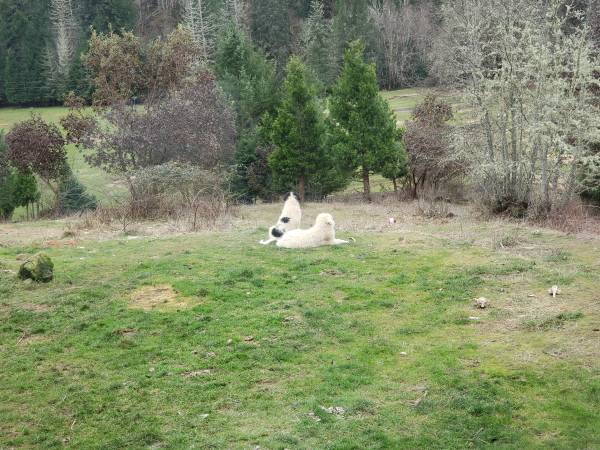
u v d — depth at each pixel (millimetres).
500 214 16953
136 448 5504
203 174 19312
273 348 7301
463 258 10828
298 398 6191
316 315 8234
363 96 26969
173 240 13172
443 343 7316
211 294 9070
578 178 16797
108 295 9172
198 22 64875
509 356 6848
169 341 7641
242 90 33438
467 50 17234
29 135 27078
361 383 6453
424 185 25906
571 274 9562
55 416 6047
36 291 9375
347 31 57906
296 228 13148
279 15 61812
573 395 6000
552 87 15508
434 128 24484
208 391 6402
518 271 9914
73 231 15195
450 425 5648
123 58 28297
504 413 5789
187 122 23703
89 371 6910
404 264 10523
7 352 7449
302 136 27562
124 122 22812
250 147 30859
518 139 17453
